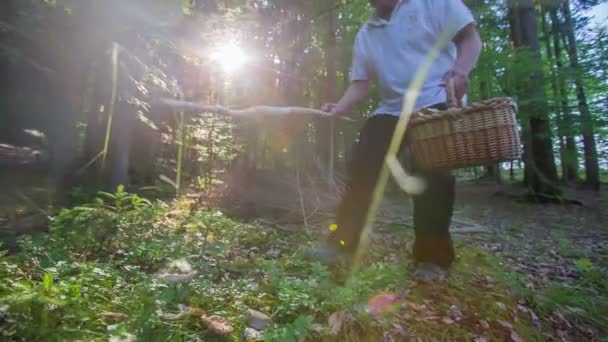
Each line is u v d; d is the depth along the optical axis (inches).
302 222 160.9
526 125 361.1
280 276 74.2
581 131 343.6
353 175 93.6
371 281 75.0
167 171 226.4
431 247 92.0
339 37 332.5
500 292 87.6
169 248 87.4
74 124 116.6
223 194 213.8
